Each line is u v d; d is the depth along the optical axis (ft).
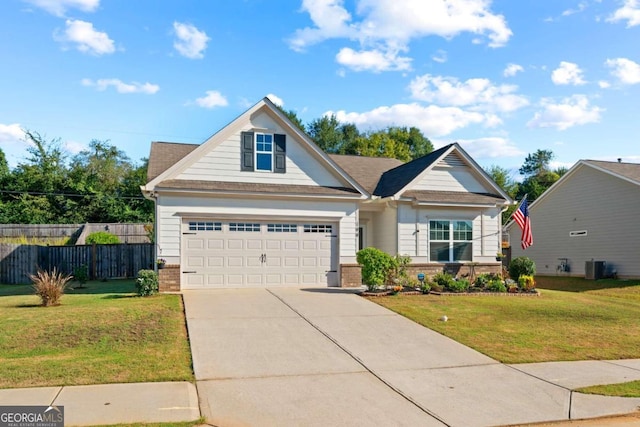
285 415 21.20
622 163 90.53
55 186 128.36
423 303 47.37
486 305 47.42
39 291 43.55
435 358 30.50
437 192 66.54
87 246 77.97
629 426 21.07
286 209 57.62
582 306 49.32
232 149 57.21
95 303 44.27
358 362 29.27
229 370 27.02
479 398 23.99
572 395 24.62
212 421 20.34
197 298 47.42
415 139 208.23
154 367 26.78
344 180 60.80
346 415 21.39
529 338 35.68
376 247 70.59
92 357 28.25
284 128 59.26
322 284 58.95
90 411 20.75
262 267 56.70
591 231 88.74
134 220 128.47
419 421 20.98
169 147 64.23
